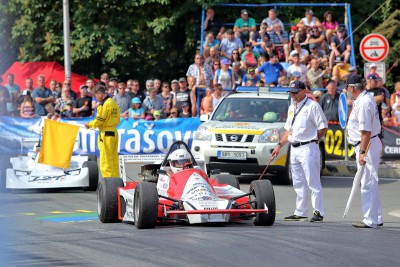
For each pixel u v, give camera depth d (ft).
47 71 219.41
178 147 103.30
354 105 97.35
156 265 72.74
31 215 109.19
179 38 231.09
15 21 226.99
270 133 143.95
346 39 203.62
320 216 102.58
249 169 144.25
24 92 180.24
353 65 202.59
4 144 177.58
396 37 226.99
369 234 90.84
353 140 97.71
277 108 152.05
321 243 83.46
